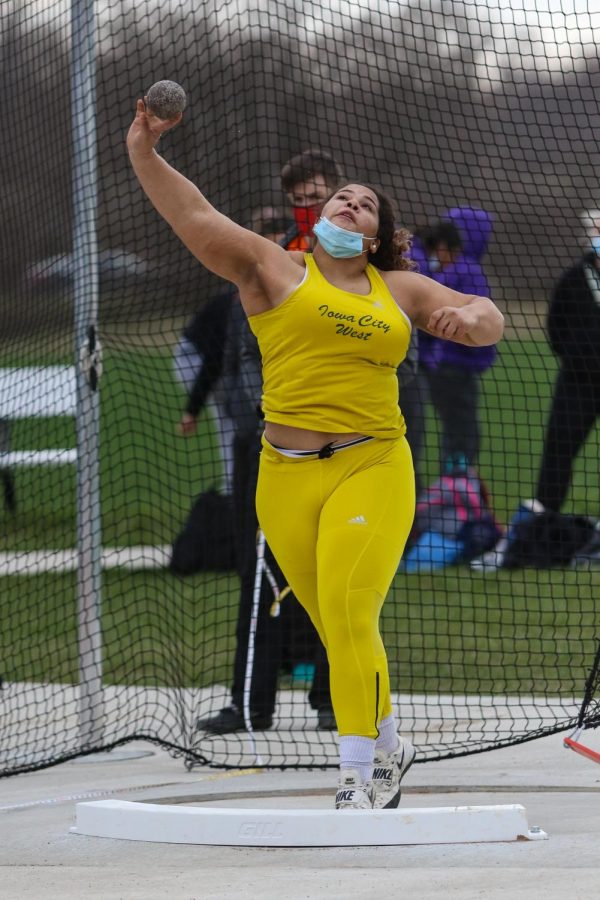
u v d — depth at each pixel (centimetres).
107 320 2914
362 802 1470
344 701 1493
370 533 1488
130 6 3038
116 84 3072
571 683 2542
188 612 3281
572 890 1152
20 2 2653
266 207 2398
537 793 1748
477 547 3650
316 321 1479
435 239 2948
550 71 2658
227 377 2456
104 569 3734
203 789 1858
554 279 3206
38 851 1480
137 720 2358
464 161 2923
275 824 1444
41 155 2675
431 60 2948
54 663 2928
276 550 1576
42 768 2077
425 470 3650
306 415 1506
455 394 3541
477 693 2503
